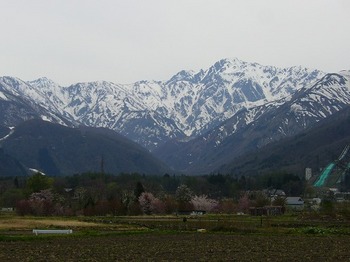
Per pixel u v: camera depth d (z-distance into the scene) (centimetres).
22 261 7612
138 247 9612
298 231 13550
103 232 13075
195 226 15450
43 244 10106
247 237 11925
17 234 12325
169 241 10831
